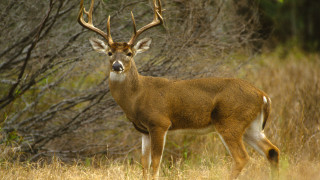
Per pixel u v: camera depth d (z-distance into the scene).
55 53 19.89
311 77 27.94
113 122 21.86
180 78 20.95
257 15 25.59
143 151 16.08
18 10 20.27
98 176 15.59
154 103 15.47
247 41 24.19
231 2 24.02
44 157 20.31
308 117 19.80
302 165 16.42
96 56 21.17
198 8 21.53
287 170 15.43
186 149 21.02
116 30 20.88
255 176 15.26
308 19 45.75
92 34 20.78
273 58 34.62
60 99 22.88
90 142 22.05
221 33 22.66
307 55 40.78
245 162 15.12
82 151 21.83
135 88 15.56
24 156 20.12
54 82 20.56
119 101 15.76
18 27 20.28
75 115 21.83
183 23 21.61
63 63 20.47
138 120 15.68
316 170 15.60
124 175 15.92
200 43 21.33
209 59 21.61
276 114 20.86
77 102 21.08
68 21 21.19
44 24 18.39
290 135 19.28
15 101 21.00
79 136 21.92
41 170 16.58
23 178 15.27
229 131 15.30
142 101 15.49
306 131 19.11
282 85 25.50
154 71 20.86
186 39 20.98
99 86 20.94
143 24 21.27
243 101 15.27
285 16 42.53
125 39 20.78
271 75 28.19
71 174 16.09
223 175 15.72
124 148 21.56
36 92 21.91
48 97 22.42
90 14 16.61
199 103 15.56
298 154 17.78
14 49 20.62
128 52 15.51
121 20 20.94
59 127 21.53
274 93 24.33
